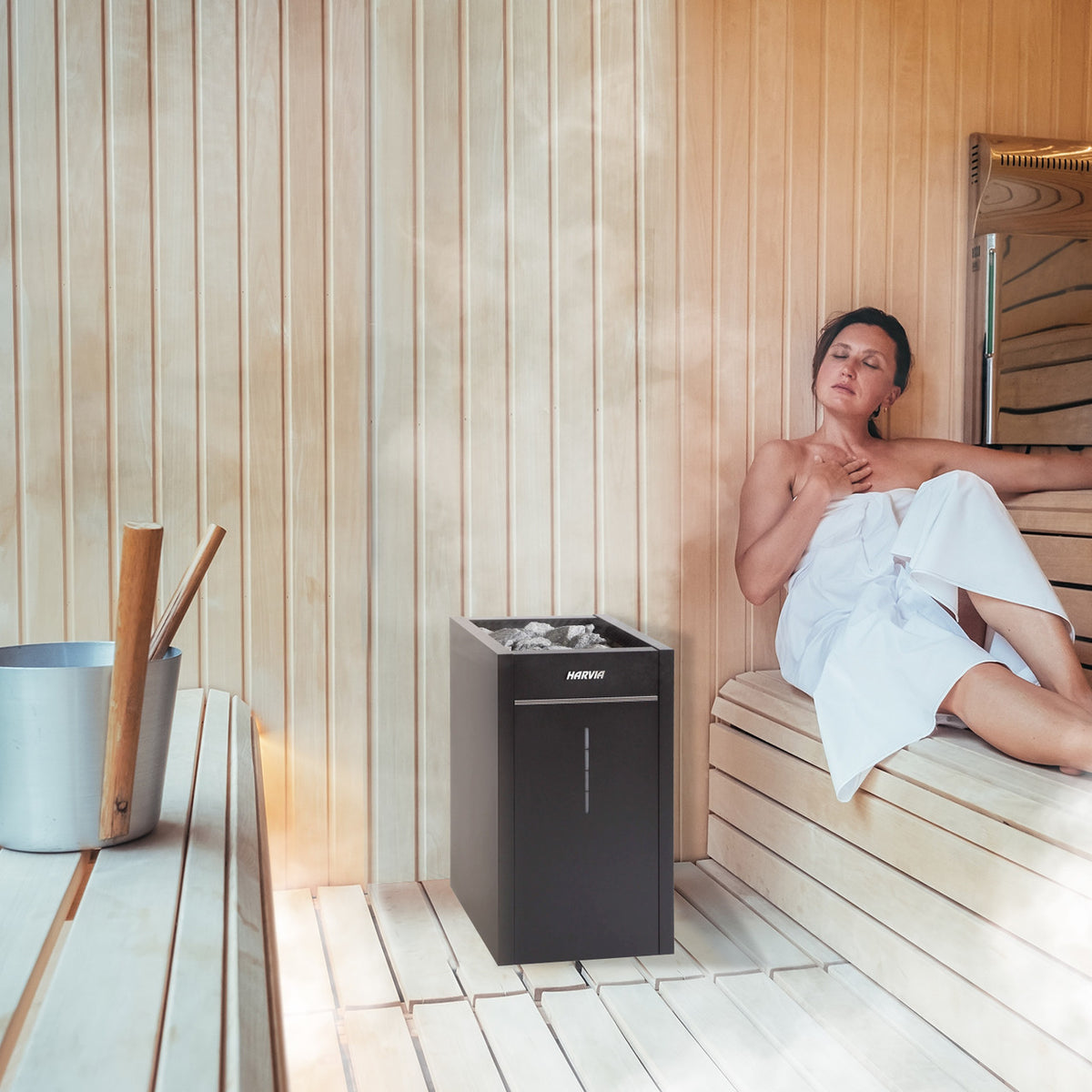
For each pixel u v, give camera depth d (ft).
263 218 5.45
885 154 5.67
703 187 5.47
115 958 1.95
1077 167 5.71
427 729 5.50
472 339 5.29
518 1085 3.33
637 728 4.64
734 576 5.80
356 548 5.46
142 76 5.30
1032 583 4.29
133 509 5.37
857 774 4.29
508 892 4.49
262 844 2.90
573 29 5.18
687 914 5.02
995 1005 3.45
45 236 5.21
